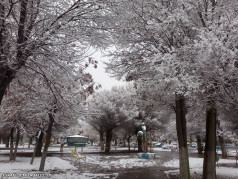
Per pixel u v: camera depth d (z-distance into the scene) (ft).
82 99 31.55
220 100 20.75
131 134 115.34
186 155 27.91
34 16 20.70
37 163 47.26
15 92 29.12
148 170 41.52
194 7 22.30
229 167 46.98
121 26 24.08
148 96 30.99
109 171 40.16
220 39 17.63
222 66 17.98
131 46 29.58
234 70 17.72
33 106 33.68
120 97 98.37
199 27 23.02
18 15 20.80
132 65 30.35
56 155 78.13
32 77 25.54
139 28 26.68
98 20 22.77
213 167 26.04
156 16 25.52
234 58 17.25
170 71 19.39
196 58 19.03
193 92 19.22
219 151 115.75
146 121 91.91
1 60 18.33
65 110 28.12
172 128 98.73
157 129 100.22
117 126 98.63
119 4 21.89
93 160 60.54
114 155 79.82
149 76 27.07
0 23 17.94
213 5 23.29
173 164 52.11
